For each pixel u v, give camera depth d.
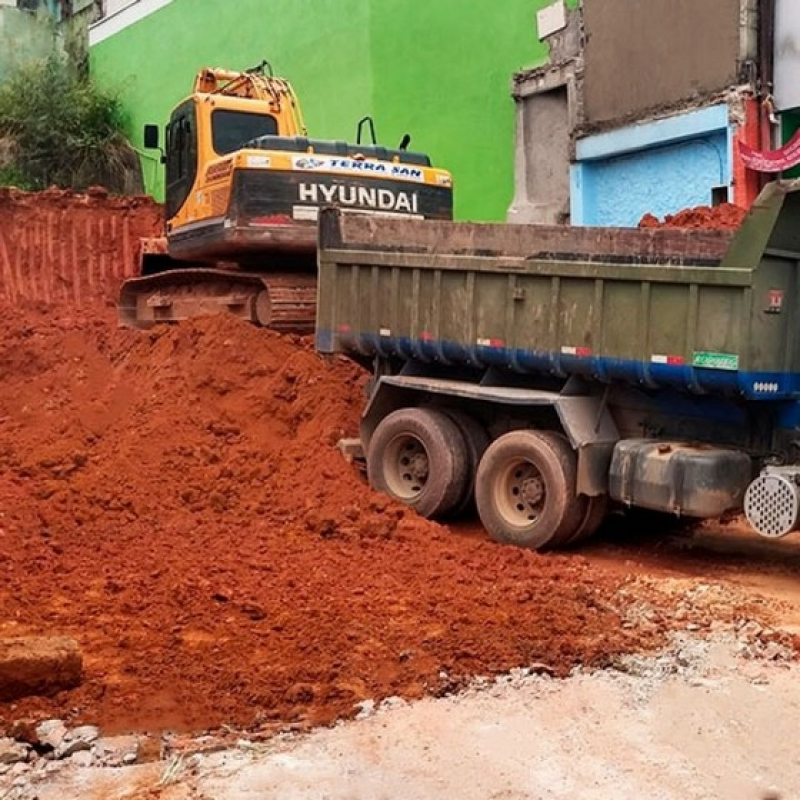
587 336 8.17
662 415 8.25
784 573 8.02
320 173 12.38
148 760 4.65
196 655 5.82
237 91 14.22
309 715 5.11
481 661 5.77
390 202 12.69
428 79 18.80
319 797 4.32
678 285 7.55
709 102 14.32
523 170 17.45
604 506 8.46
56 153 26.22
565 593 7.03
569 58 16.39
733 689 5.44
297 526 8.74
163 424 10.52
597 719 5.08
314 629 6.17
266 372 11.46
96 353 13.06
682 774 4.54
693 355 7.47
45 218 21.58
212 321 12.04
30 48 29.70
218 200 12.56
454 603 6.71
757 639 6.20
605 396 8.41
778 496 7.23
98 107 26.83
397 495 9.48
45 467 9.81
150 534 8.36
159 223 22.11
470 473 9.23
